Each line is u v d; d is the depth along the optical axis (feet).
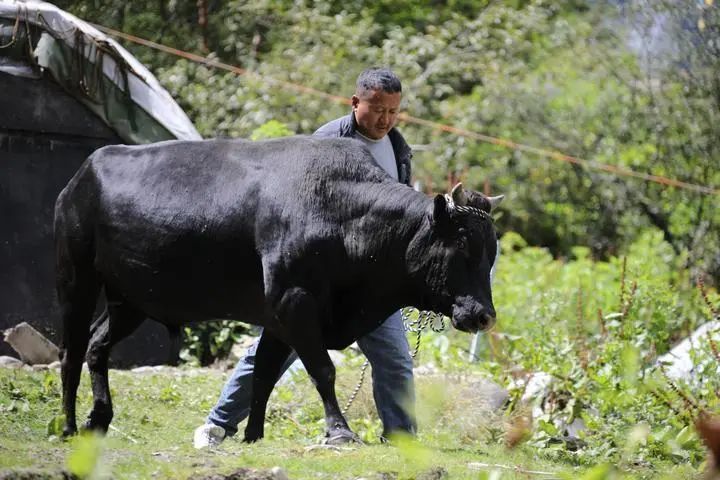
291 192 58.23
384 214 57.52
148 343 99.71
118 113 98.12
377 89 64.03
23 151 94.38
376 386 63.67
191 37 174.40
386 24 199.31
